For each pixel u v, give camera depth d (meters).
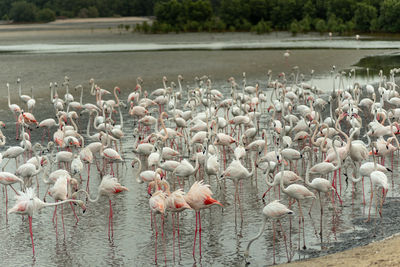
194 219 14.77
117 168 19.69
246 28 94.44
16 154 18.25
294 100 29.92
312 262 11.09
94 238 13.75
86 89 36.84
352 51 54.69
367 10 77.75
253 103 25.28
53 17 158.50
